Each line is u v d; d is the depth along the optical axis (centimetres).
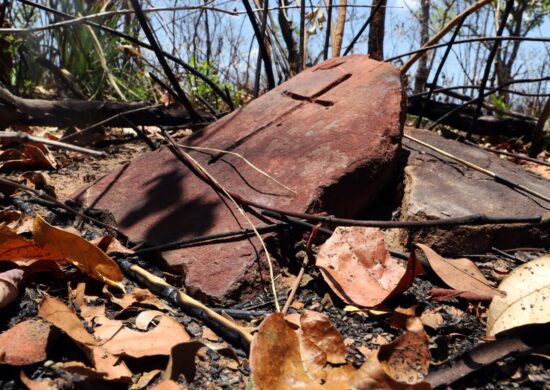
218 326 42
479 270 51
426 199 60
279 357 35
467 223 52
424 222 52
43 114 82
